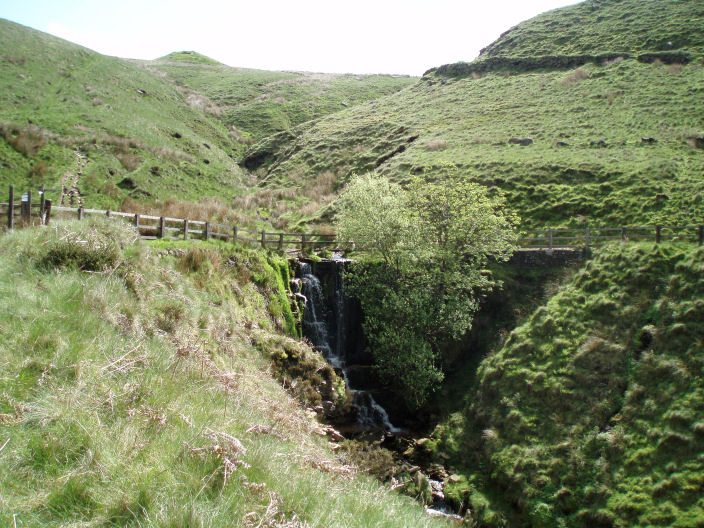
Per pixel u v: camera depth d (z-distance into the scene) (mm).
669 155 29938
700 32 49438
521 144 35312
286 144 54719
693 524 10336
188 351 8336
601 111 39375
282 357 15297
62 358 6328
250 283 17953
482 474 14039
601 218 24844
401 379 18016
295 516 4723
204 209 27312
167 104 57062
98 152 34594
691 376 13250
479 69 57375
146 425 5539
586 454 13016
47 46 54906
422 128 44062
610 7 61969
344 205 22922
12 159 29406
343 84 79125
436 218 19984
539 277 21562
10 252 9844
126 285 10609
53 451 4664
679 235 20516
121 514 4164
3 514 3826
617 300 16812
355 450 14586
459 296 19594
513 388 15805
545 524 11961
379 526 5480
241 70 92812
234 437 5805
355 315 21656
